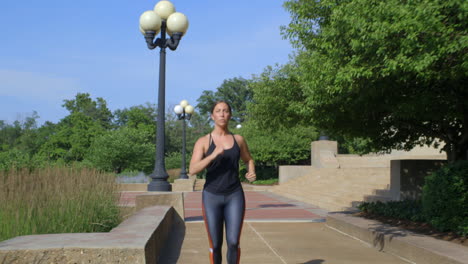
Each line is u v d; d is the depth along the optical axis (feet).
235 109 252.21
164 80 35.63
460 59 17.93
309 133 103.60
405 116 24.88
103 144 134.72
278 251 22.74
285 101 34.04
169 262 19.88
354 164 85.76
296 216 40.78
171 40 35.65
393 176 40.34
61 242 13.87
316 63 24.97
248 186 91.35
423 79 21.72
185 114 93.56
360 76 21.89
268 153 103.96
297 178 85.92
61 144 190.90
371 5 19.31
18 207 21.17
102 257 13.20
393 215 29.37
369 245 24.50
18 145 246.68
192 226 32.37
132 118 222.07
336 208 46.21
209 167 13.80
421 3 16.98
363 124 30.78
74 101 264.72
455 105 25.71
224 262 19.98
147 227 18.42
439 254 17.66
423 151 78.28
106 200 25.45
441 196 23.17
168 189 35.14
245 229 31.24
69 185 24.58
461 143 30.07
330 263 19.84
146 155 138.62
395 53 19.54
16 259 12.80
